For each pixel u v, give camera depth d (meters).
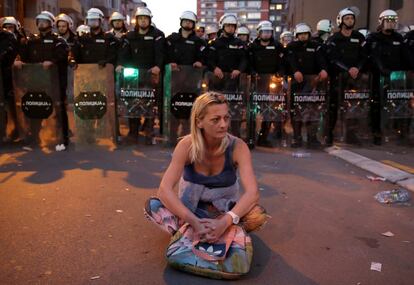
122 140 8.46
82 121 8.13
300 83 8.35
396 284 3.05
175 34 8.32
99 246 3.59
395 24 8.31
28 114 8.04
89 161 6.88
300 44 8.29
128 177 5.85
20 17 23.34
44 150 7.86
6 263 3.25
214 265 3.05
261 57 8.34
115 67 8.18
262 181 5.80
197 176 3.39
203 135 3.30
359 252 3.58
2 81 8.16
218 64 8.17
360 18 17.73
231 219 3.15
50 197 4.86
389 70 8.33
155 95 8.29
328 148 8.35
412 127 8.58
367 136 8.64
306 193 5.27
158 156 7.39
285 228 4.09
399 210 4.66
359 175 6.24
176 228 3.33
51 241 3.67
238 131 8.34
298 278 3.12
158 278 3.07
